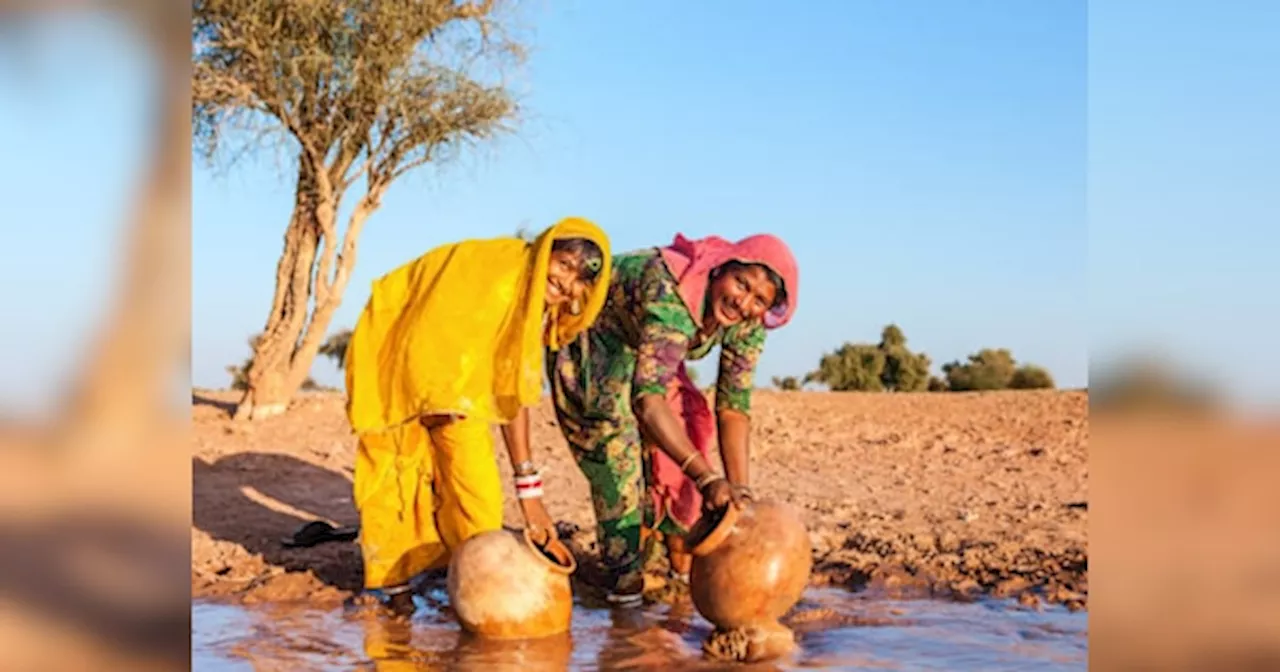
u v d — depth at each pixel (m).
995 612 5.02
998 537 6.55
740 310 4.74
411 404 4.92
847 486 8.67
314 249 13.66
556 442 10.56
